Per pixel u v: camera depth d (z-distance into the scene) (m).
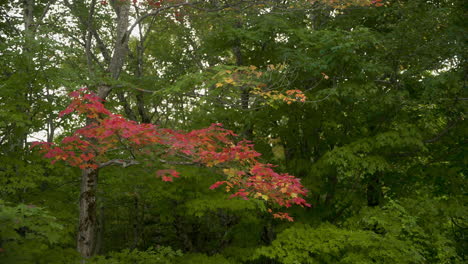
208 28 12.69
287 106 9.30
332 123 9.58
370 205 11.02
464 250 10.08
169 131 5.79
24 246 4.45
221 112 9.88
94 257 7.33
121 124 5.17
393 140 8.50
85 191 8.10
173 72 13.66
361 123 9.95
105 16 10.85
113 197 11.63
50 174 9.37
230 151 5.89
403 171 10.57
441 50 7.95
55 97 7.99
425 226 8.86
